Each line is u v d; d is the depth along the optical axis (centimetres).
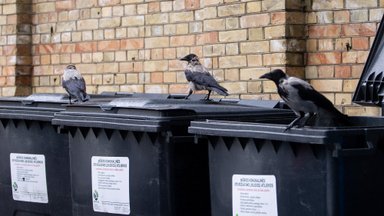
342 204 456
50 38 1126
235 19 875
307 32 840
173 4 966
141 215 561
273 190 482
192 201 555
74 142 607
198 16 935
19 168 677
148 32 998
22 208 680
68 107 614
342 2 813
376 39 630
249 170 493
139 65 1011
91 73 1072
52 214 660
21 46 1150
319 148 456
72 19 1093
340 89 817
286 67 828
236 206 502
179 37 960
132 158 564
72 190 611
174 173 548
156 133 546
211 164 520
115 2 1036
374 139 461
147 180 556
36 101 675
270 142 479
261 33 848
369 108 795
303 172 465
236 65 875
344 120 514
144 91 1006
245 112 588
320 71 831
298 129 461
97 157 586
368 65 631
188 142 549
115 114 573
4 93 1170
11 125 679
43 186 662
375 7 791
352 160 459
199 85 688
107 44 1049
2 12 1167
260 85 850
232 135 496
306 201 465
